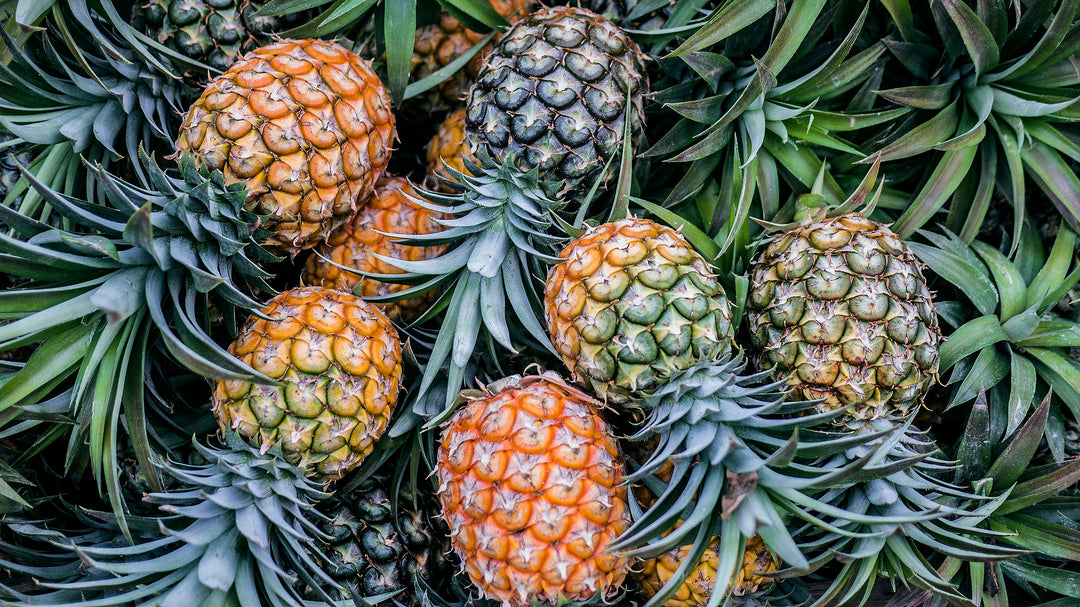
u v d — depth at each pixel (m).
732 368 1.13
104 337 1.09
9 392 1.09
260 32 1.20
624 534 1.09
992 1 1.16
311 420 1.13
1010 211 1.25
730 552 1.08
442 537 1.22
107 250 1.09
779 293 1.16
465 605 1.20
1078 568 1.23
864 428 1.16
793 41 1.16
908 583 1.17
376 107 1.19
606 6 1.23
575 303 1.13
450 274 1.18
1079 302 1.22
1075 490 1.24
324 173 1.16
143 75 1.18
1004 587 1.19
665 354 1.11
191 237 1.13
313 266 1.22
